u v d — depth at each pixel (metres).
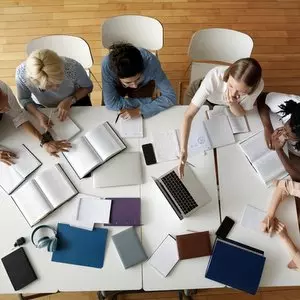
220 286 1.69
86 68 2.49
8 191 1.87
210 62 2.80
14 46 3.22
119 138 1.99
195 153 1.95
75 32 3.29
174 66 3.16
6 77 3.10
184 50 3.22
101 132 1.99
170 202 1.81
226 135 1.98
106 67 2.04
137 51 1.85
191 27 3.31
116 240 1.76
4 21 3.32
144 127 2.03
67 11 3.36
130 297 2.37
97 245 1.75
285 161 1.90
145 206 1.83
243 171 1.90
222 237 1.76
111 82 2.10
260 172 1.88
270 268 1.71
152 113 2.05
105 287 1.69
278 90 3.07
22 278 1.70
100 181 1.88
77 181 1.89
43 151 1.96
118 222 1.79
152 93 2.35
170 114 2.06
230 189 1.86
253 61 1.74
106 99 2.09
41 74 1.80
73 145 1.96
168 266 1.71
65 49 2.39
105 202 1.83
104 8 3.38
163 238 1.76
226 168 1.91
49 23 3.32
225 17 3.35
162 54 3.21
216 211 1.82
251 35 3.28
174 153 1.95
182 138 1.91
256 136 1.98
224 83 1.95
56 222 1.81
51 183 1.88
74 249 1.75
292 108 1.85
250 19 3.34
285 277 1.69
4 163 1.94
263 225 1.77
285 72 3.13
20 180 1.89
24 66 1.99
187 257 1.72
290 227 1.79
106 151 1.93
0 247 1.76
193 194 1.84
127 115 2.03
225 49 2.41
